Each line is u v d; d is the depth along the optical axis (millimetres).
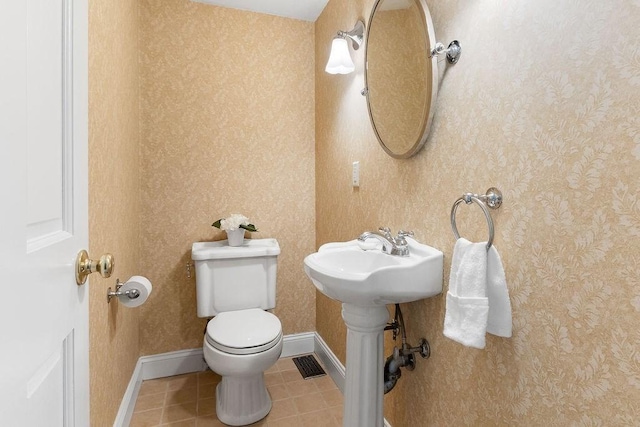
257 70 2182
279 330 1659
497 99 872
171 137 2025
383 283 1014
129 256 1659
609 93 624
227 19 2109
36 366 517
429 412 1179
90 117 1052
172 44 2008
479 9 928
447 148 1064
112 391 1358
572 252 695
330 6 2016
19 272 463
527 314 796
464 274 859
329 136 2059
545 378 754
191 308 2102
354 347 1231
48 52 592
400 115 1270
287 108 2256
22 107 470
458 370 1038
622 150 606
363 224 1647
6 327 431
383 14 1367
